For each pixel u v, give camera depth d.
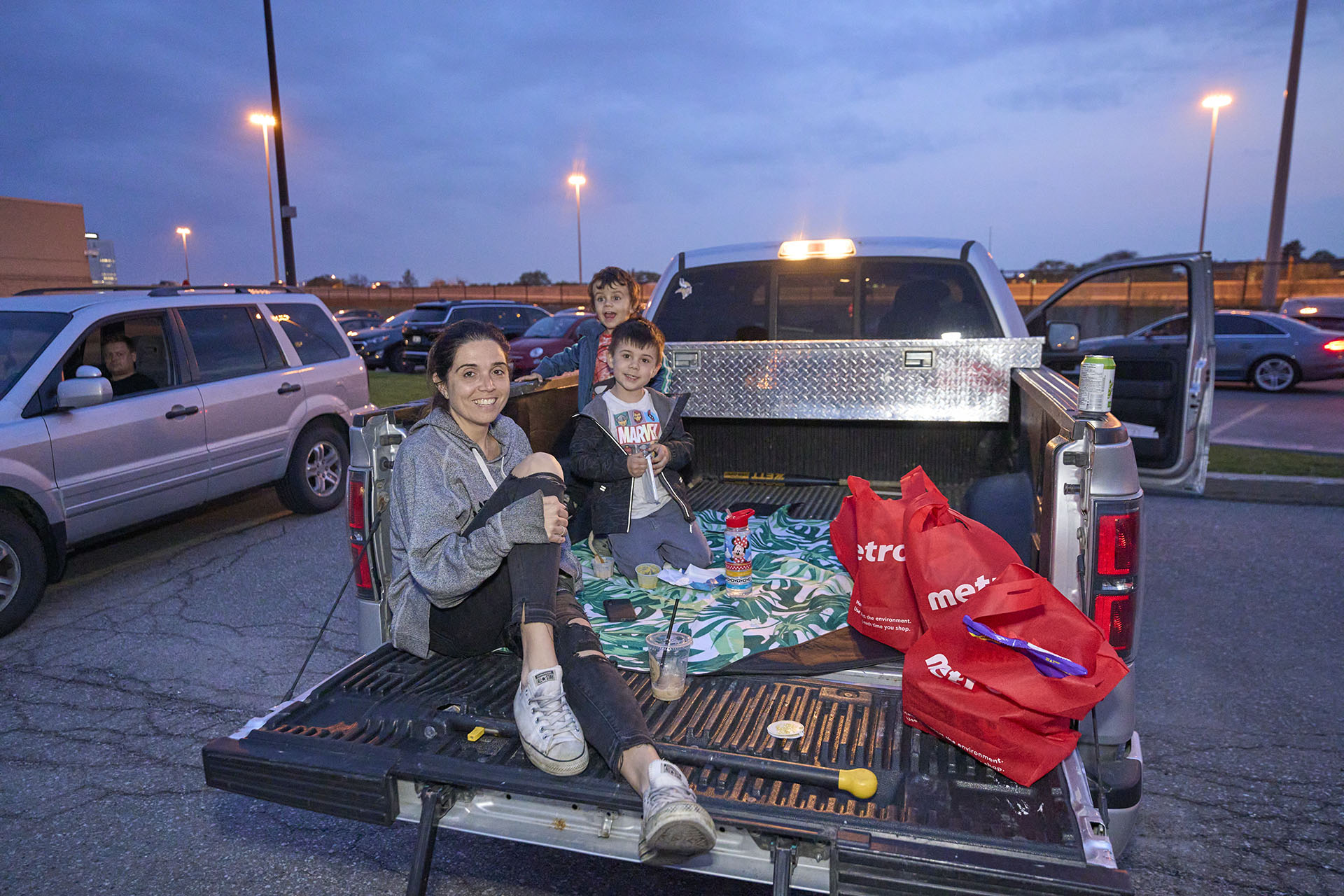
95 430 5.21
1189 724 3.62
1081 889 1.61
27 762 3.46
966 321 4.34
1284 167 25.58
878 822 1.80
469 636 2.53
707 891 2.69
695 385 4.52
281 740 2.16
